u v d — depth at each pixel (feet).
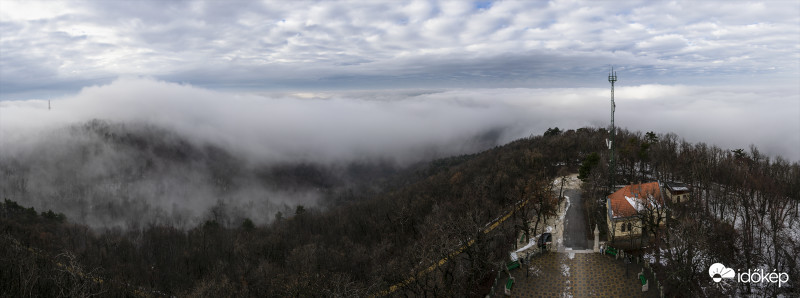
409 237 430.20
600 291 259.19
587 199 401.49
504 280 280.51
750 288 255.50
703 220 321.32
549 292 263.08
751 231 295.89
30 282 307.99
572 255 304.91
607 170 450.30
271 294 313.12
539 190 351.87
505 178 492.95
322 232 540.52
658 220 285.64
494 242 322.96
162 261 472.85
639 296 250.98
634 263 285.23
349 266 370.53
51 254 439.63
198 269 435.94
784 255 265.34
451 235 290.56
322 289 272.10
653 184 342.85
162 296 373.20
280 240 498.69
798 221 331.57
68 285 304.09
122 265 447.83
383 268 320.29
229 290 351.05
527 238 329.72
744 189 345.51
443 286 269.44
